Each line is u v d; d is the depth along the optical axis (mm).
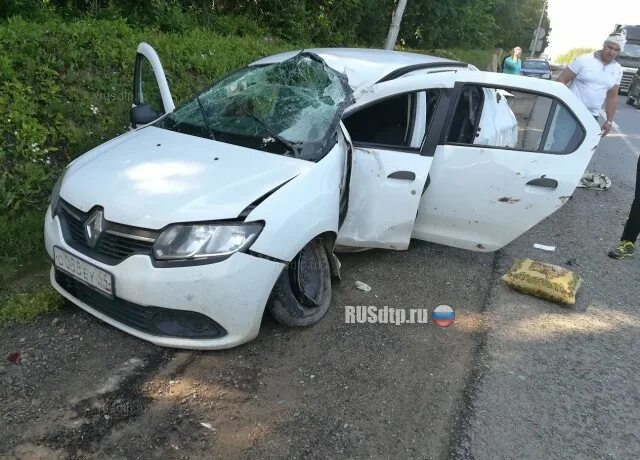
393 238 3865
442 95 3834
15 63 5031
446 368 3055
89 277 2674
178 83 6609
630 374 3188
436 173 3850
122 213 2619
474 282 4152
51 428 2328
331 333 3252
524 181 3809
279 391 2713
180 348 2832
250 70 4000
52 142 4602
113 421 2406
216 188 2729
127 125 5203
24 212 3975
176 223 2559
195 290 2551
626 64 21844
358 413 2625
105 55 5887
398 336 3312
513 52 14320
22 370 2643
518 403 2828
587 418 2773
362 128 3771
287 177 2926
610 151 9422
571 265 4648
